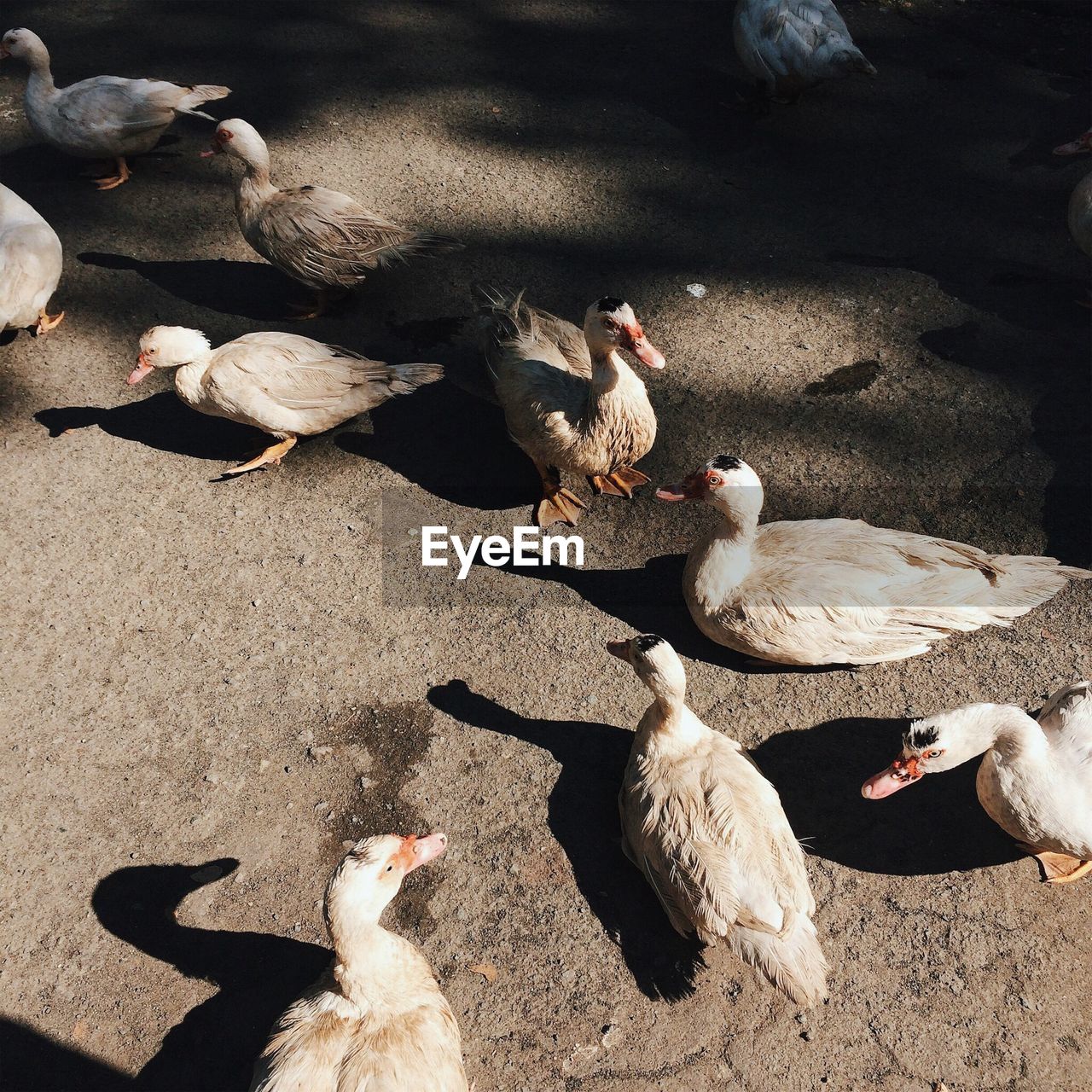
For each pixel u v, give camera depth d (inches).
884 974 65.4
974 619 74.2
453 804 71.2
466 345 93.7
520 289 96.7
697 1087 62.7
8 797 71.2
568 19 123.4
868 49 118.0
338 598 79.5
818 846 69.4
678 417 88.7
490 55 119.0
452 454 87.5
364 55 118.7
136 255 99.7
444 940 66.7
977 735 65.2
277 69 116.7
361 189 104.7
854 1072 62.9
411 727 74.0
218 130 89.2
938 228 101.0
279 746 73.2
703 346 92.9
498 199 104.2
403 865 61.3
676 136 110.0
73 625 77.9
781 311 95.0
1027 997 64.6
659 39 120.7
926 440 86.8
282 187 104.3
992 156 107.0
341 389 83.3
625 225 102.0
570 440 79.1
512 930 67.0
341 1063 58.8
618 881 68.4
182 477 85.5
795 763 72.4
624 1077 63.0
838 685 75.4
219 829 70.2
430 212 102.9
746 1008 64.6
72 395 89.9
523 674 76.3
